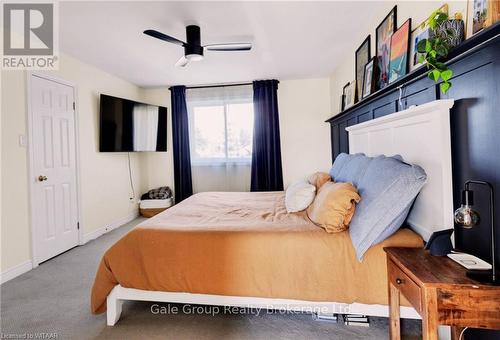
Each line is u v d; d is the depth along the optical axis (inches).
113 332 63.1
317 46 121.8
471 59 46.0
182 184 182.2
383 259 53.8
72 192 125.6
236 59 135.3
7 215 93.8
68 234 122.2
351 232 56.7
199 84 180.4
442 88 50.2
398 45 76.5
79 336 62.0
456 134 50.3
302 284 56.6
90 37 106.7
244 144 182.2
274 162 174.6
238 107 181.9
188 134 182.2
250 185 180.1
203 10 89.2
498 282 36.8
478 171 45.8
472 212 39.4
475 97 45.8
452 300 37.0
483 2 45.3
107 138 145.1
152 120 172.2
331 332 61.0
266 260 58.2
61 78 119.7
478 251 46.2
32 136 104.3
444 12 56.6
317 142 176.7
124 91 167.8
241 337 60.1
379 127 77.4
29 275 95.2
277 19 96.7
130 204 174.9
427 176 53.6
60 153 119.0
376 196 55.2
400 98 72.6
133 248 63.5
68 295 80.6
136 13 89.8
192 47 98.5
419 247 52.5
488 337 45.1
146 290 63.2
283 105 178.7
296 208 81.3
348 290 54.8
